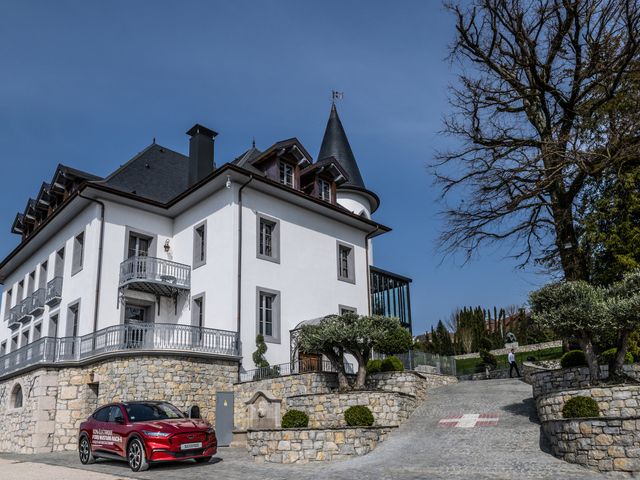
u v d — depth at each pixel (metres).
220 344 18.33
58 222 23.02
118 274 20.70
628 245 17.66
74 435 17.84
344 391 15.06
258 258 20.52
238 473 10.45
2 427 20.48
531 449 10.55
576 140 17.03
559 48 17.86
